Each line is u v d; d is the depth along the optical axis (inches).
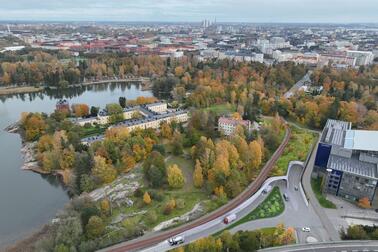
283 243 5339.6
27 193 7573.8
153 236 5649.6
